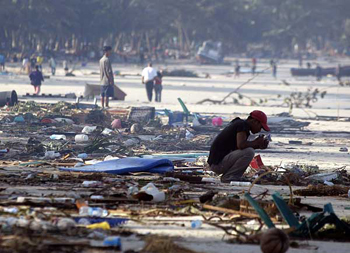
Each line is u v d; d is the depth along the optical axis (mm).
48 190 23500
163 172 30391
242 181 28969
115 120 54094
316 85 152250
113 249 14883
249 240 16484
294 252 15867
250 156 28797
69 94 87125
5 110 63469
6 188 23516
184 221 18703
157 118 59344
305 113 81812
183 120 60344
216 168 29281
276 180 30078
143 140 47344
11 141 44219
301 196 25938
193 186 26484
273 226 16797
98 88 87062
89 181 25500
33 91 99750
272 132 59812
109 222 17812
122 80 143500
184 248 15430
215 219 19219
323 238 17500
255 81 163875
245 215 19125
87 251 14602
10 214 17875
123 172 29562
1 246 14438
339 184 30953
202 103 89250
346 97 114438
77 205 19469
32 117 57469
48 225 16516
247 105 89562
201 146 46125
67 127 52500
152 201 21484
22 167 31453
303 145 51219
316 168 35594
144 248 15070
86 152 39688
